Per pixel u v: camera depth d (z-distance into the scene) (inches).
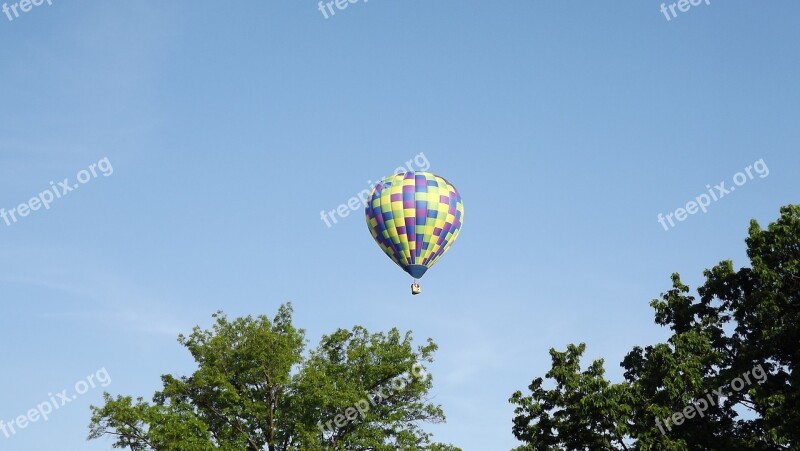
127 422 1761.8
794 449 1455.5
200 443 1754.4
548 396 1667.1
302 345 2007.9
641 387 1604.3
